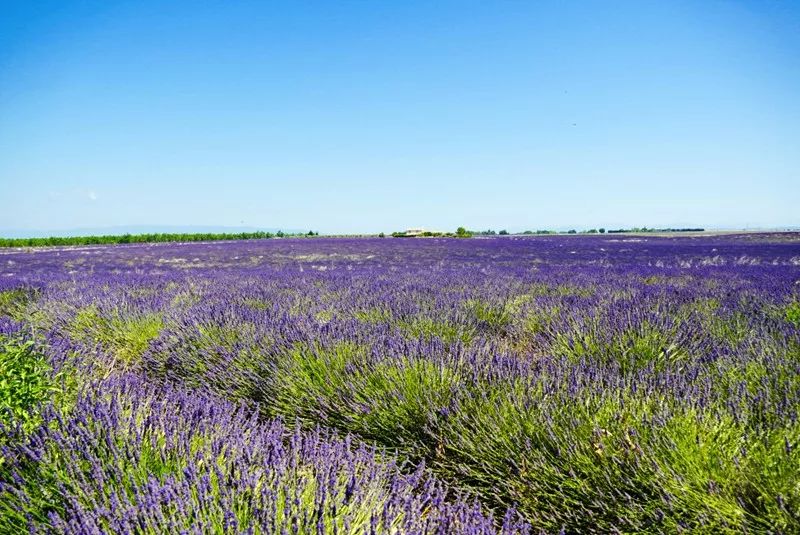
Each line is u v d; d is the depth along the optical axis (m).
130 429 2.25
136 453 2.03
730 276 9.54
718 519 1.84
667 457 2.12
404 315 5.20
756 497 1.93
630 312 4.63
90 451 2.04
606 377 3.16
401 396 2.92
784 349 3.57
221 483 1.76
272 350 4.01
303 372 3.42
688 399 2.61
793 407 2.50
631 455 2.17
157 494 1.66
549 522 2.10
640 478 2.06
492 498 2.34
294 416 3.16
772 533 1.76
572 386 2.87
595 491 2.13
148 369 4.55
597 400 2.69
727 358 3.44
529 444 2.35
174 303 6.52
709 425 2.35
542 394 2.88
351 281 9.24
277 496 1.74
